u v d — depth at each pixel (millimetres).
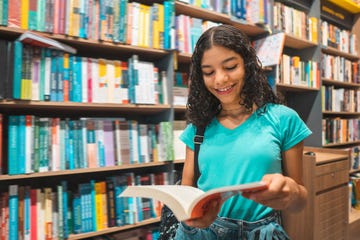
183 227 892
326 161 2248
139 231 1987
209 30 847
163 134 1999
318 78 3156
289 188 651
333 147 3480
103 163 1771
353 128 3684
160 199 728
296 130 798
